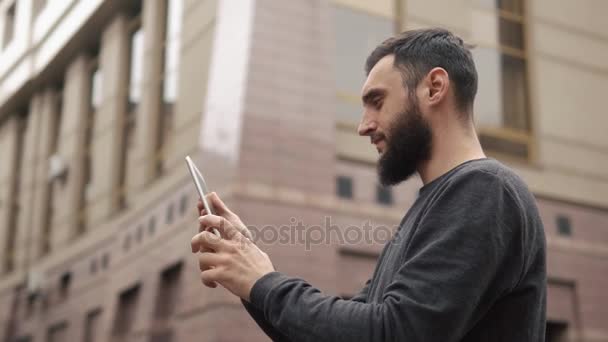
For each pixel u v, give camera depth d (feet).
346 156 17.53
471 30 21.85
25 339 19.54
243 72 16.17
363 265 16.93
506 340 3.92
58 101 20.20
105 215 18.19
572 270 21.67
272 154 16.01
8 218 21.48
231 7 16.47
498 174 4.01
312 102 17.07
